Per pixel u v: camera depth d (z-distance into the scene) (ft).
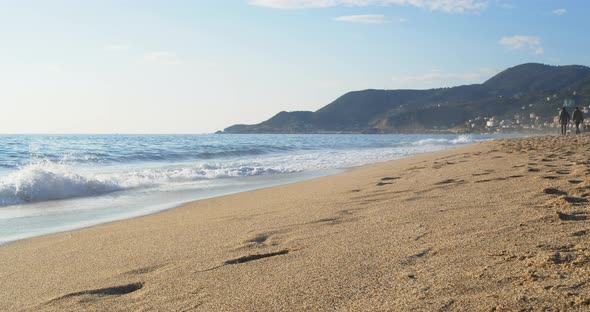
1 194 26.81
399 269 9.23
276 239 13.24
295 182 34.83
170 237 14.92
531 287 7.46
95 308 8.75
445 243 10.70
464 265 8.99
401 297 7.75
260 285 9.13
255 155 75.97
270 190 28.48
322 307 7.72
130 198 28.35
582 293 7.00
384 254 10.39
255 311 7.84
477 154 41.19
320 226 14.35
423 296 7.66
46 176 29.60
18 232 18.29
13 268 12.40
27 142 117.50
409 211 15.10
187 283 9.75
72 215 22.45
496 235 10.87
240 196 26.40
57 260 13.01
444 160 37.99
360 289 8.36
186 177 39.91
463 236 11.13
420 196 18.06
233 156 73.10
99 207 24.90
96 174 38.70
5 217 21.91
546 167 23.26
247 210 19.76
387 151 78.64
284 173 43.93
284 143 134.00
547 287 7.37
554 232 10.53
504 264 8.74
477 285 7.85
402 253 10.30
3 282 11.09
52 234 17.65
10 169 47.55
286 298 8.29
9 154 64.13
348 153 75.66
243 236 14.03
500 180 19.92
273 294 8.55
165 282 9.98
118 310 8.52
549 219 11.76
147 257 12.39
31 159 57.88
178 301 8.70
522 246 9.73
